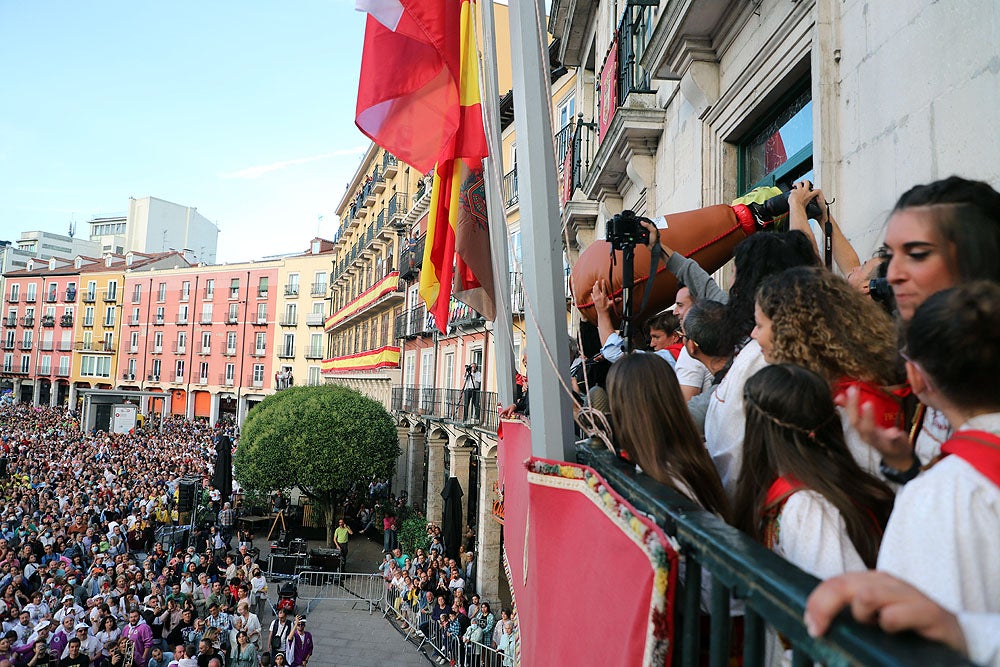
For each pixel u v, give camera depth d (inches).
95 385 2731.3
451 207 157.1
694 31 222.8
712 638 38.7
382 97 147.4
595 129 466.9
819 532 48.5
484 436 701.9
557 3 517.3
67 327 2837.1
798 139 184.1
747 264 80.9
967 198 48.7
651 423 62.9
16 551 655.1
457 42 139.5
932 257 48.1
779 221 112.3
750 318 80.0
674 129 284.8
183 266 2984.7
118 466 1208.8
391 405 1284.4
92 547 717.3
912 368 39.8
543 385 81.6
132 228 3700.8
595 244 119.3
